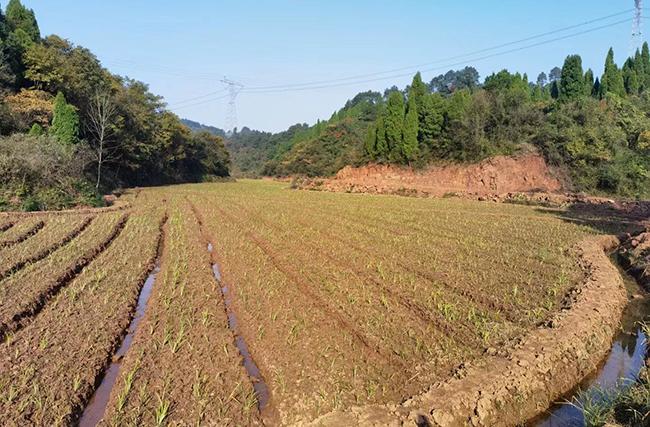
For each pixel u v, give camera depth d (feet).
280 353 29.55
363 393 24.84
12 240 59.26
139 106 202.39
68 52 158.71
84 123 147.54
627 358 31.99
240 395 25.07
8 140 92.94
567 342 29.78
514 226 76.69
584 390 27.48
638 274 51.01
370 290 41.09
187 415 23.03
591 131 139.03
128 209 98.43
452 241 62.90
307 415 23.20
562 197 117.29
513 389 25.02
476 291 40.47
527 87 217.36
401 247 58.75
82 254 53.98
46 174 92.99
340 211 97.19
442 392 23.89
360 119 275.59
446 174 158.81
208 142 288.71
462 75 383.86
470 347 29.76
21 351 29.48
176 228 74.90
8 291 39.81
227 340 31.55
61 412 23.38
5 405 23.36
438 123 168.45
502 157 147.74
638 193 132.87
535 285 42.37
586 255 53.52
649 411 21.34
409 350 29.40
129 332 35.24
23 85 135.74
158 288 43.14
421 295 39.55
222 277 48.73
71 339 31.60
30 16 156.46
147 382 26.11
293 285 43.16
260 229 72.84
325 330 32.73
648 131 139.03
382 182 170.40
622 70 223.92
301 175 232.73
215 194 147.54
